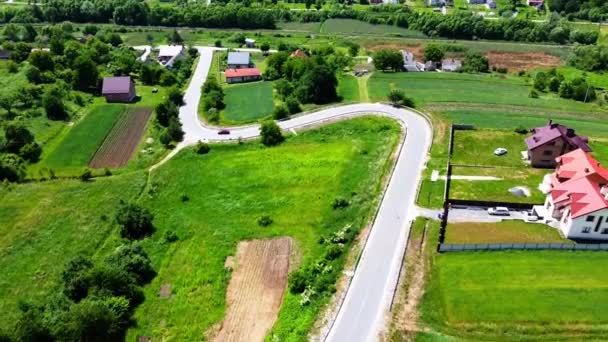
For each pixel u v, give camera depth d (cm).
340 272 6650
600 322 5681
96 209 8694
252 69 15675
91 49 16138
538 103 12569
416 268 6644
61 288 6819
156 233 8012
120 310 6150
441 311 5944
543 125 10925
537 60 17875
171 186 9344
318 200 8500
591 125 11062
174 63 16762
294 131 11175
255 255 7388
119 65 15750
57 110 12169
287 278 6925
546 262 6656
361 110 11844
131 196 9062
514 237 7275
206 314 6388
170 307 6519
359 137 10625
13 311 6494
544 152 9012
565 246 6869
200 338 6028
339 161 9619
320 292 6391
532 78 15250
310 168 9500
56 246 7756
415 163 9200
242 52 16812
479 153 9644
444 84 14050
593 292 6109
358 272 6606
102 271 6500
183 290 6800
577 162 8081
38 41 18625
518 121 11150
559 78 14125
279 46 18000
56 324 5884
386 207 7925
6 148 10450
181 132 11588
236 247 7575
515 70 16812
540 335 5569
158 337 6081
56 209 8706
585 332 5578
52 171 9888
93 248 7694
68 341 5678
